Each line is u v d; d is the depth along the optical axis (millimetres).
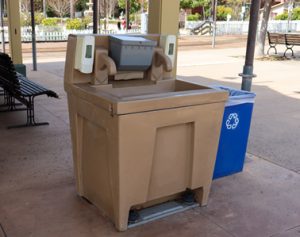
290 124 5973
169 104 2811
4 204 3309
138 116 2697
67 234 2916
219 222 3148
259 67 12219
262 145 4996
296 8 38500
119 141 2682
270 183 3873
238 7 41344
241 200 3506
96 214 3186
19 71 8664
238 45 20219
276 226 3121
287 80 9898
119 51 3018
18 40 9492
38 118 5910
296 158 4574
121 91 3170
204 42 21719
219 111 3113
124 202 2879
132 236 2916
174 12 4234
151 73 3332
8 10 9391
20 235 2887
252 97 3889
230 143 3910
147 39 3188
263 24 14305
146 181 2910
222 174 3973
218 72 10961
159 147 2938
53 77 9578
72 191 3562
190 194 3391
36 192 3529
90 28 25234
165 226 3059
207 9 39969
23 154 4438
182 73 10680
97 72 3068
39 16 29188
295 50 17234
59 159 4309
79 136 3195
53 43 20266
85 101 2945
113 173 2832
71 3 34844
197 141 3078
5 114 6125
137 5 38281
